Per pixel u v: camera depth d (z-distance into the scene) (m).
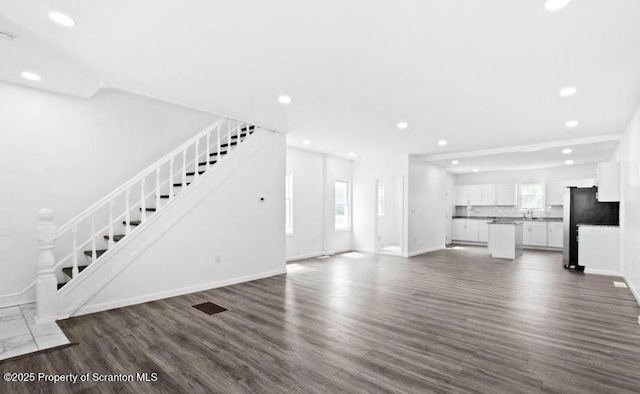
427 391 2.09
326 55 2.88
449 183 10.83
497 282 5.16
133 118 4.77
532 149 6.67
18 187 3.80
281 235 5.81
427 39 2.57
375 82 3.47
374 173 8.49
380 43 2.65
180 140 5.31
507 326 3.22
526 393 2.06
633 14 2.18
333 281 5.21
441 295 4.38
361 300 4.14
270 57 2.93
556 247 8.95
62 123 4.12
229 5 2.16
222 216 4.89
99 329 3.13
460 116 4.68
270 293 4.47
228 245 4.96
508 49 2.71
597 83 3.40
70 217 4.17
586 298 4.24
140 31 2.51
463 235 10.68
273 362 2.48
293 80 3.45
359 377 2.26
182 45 2.73
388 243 10.01
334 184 8.29
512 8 2.14
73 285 3.50
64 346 2.74
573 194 6.37
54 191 4.05
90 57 2.97
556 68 3.07
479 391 2.08
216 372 2.33
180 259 4.39
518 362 2.47
